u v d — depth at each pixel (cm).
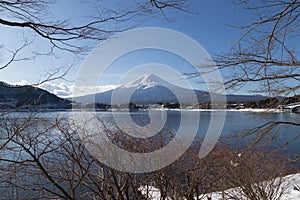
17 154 270
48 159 295
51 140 285
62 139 293
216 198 638
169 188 477
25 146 280
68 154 304
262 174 634
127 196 381
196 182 512
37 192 298
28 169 286
